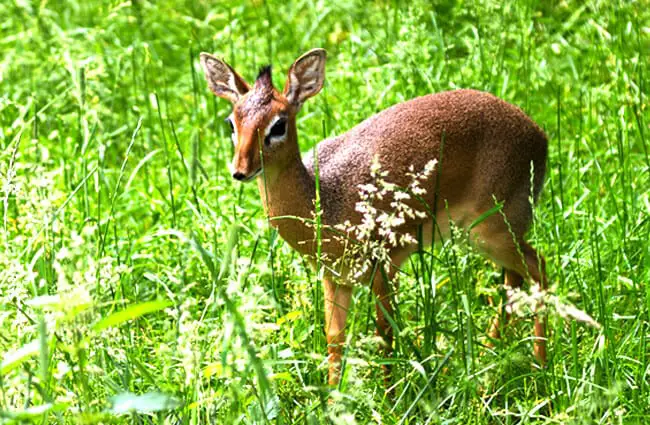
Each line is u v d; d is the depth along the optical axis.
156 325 10.16
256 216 11.46
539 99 13.70
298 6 15.84
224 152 13.02
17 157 11.62
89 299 6.94
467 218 10.43
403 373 8.90
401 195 8.68
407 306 10.11
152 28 16.44
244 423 7.87
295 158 9.64
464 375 8.38
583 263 10.49
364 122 10.35
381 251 8.74
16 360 6.71
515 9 13.92
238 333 7.44
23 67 14.72
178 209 11.82
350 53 13.92
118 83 14.55
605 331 8.88
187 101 14.61
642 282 10.18
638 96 12.73
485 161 10.28
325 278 9.84
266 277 10.27
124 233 11.68
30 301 6.81
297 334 9.37
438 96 10.39
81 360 6.98
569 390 8.54
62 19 16.52
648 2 14.16
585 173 12.16
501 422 8.52
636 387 8.70
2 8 16.05
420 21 14.59
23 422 6.88
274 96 9.55
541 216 11.33
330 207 9.77
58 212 8.90
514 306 7.89
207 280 10.05
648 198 11.41
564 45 14.21
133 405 6.34
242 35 14.96
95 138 13.06
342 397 7.71
